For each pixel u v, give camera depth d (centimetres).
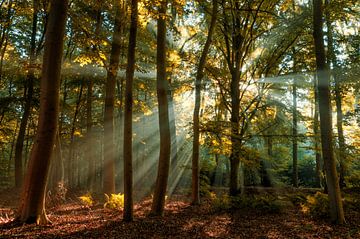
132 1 998
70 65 1978
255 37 1878
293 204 1595
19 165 2030
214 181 2812
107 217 1095
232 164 1770
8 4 1669
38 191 899
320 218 1220
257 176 2597
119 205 1307
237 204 1450
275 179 2669
